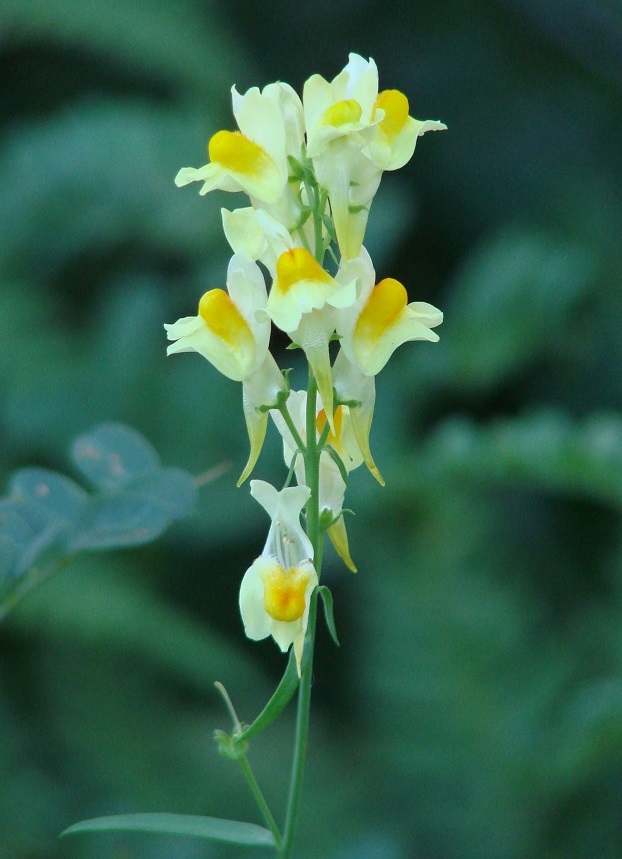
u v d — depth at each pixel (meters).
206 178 3.37
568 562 9.27
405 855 6.65
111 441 4.45
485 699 6.96
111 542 4.11
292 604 3.23
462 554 7.36
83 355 8.12
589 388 9.58
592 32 9.86
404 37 11.20
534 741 6.81
